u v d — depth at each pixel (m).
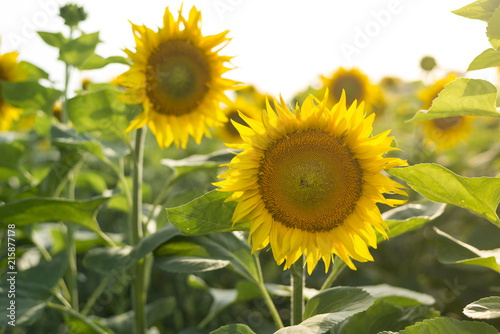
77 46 1.50
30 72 1.65
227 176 1.05
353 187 1.05
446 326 0.99
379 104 2.16
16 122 1.77
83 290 1.91
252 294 1.49
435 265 1.82
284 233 1.07
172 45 1.29
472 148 2.48
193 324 1.81
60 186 1.52
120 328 1.56
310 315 1.08
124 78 1.28
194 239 1.26
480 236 1.56
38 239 1.79
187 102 1.32
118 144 1.52
